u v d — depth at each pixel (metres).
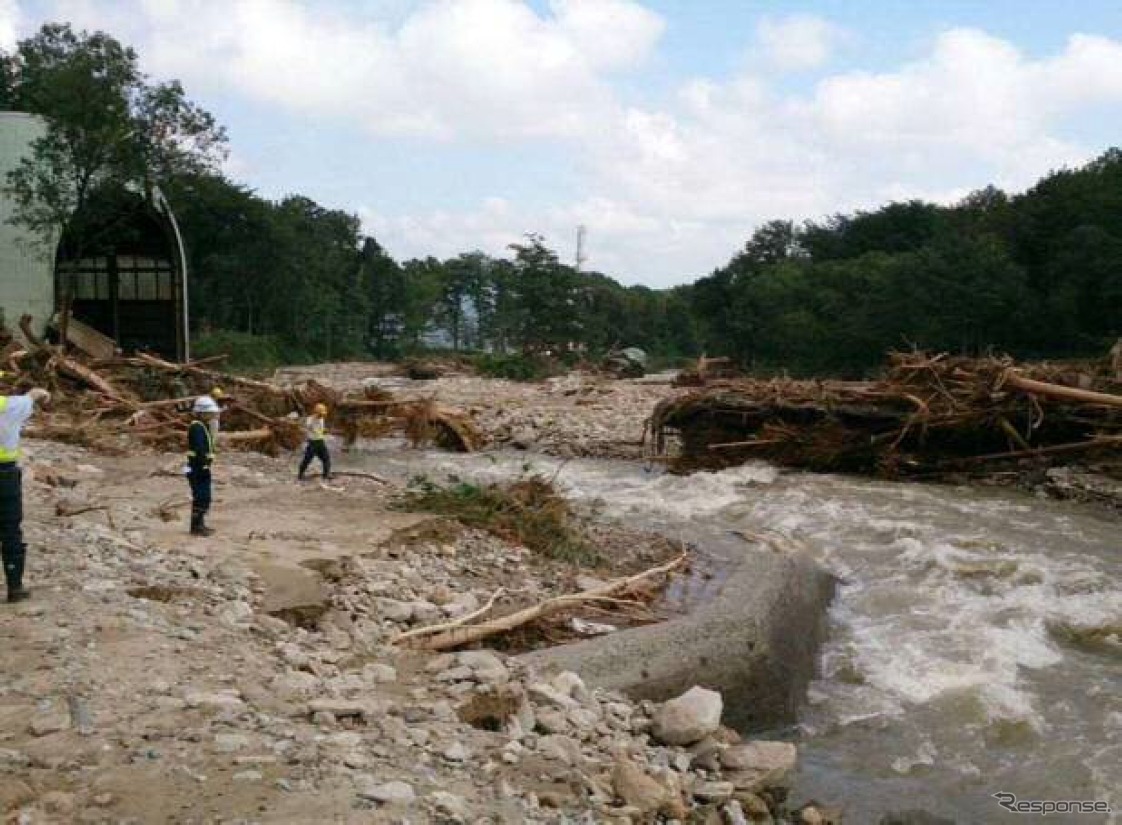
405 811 4.85
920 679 9.99
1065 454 20.44
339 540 11.75
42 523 10.66
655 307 124.31
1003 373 20.30
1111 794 7.59
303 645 7.98
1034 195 78.06
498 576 11.50
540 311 77.00
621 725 7.44
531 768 5.84
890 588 12.92
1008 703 9.26
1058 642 11.11
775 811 6.98
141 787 4.90
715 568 12.77
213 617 8.13
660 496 20.05
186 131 34.16
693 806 6.39
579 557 12.86
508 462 25.38
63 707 5.83
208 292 86.75
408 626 9.30
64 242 36.56
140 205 37.38
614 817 5.48
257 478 16.92
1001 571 13.28
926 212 102.62
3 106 47.16
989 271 64.31
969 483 21.06
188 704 6.02
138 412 22.27
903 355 23.27
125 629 7.38
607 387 41.62
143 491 14.20
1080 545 15.01
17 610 7.60
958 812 7.34
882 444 22.09
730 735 7.90
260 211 88.00
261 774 5.13
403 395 40.03
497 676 7.51
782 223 118.44
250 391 27.17
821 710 9.40
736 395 24.02
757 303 92.62
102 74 32.69
